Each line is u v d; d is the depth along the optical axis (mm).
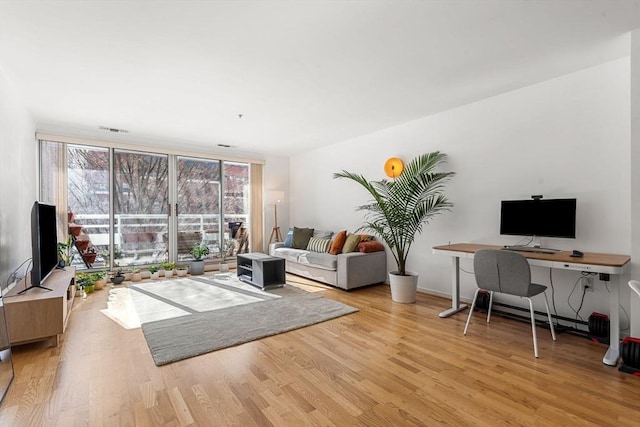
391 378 2082
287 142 5770
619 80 2723
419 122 4352
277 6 1962
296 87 3254
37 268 2766
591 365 2260
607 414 1704
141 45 2412
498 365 2260
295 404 1796
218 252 6250
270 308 3566
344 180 5621
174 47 2445
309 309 3527
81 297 4000
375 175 5016
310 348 2551
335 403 1808
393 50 2525
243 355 2424
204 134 5172
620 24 2184
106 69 2812
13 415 1677
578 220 2959
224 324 3049
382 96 3535
